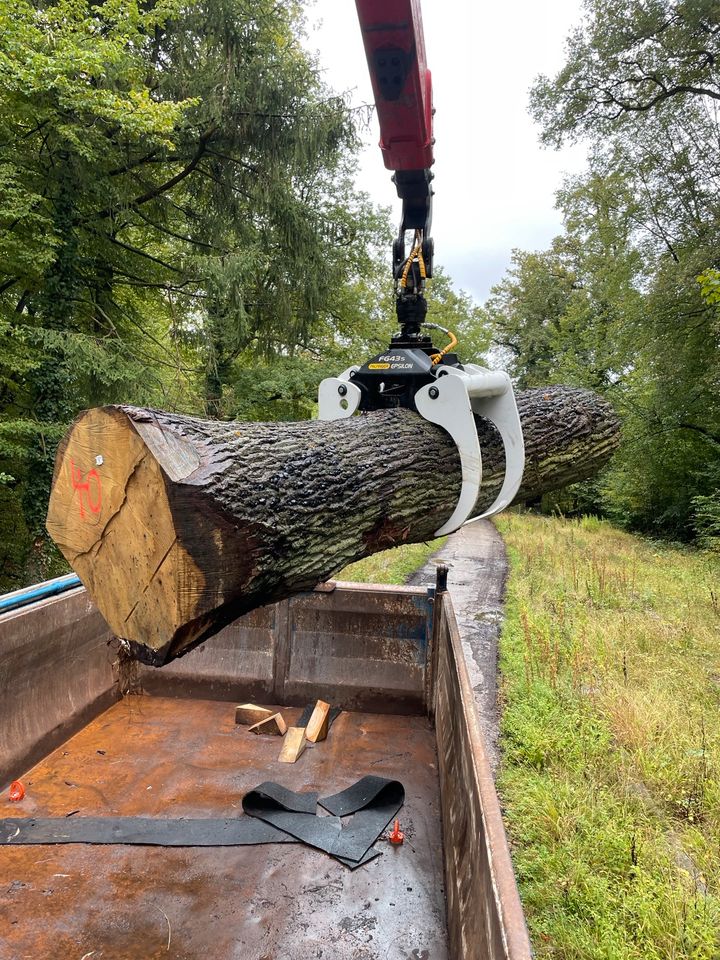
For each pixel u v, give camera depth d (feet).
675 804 11.42
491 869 4.09
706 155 44.01
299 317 44.04
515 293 104.42
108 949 6.13
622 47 43.34
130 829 7.75
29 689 9.28
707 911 8.60
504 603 25.82
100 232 33.12
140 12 32.24
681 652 19.27
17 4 23.29
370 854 7.54
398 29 7.30
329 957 6.14
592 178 51.60
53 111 27.25
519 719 14.26
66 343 28.50
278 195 38.96
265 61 36.60
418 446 8.35
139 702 11.41
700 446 48.85
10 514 32.01
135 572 5.58
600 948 8.01
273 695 11.60
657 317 43.83
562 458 11.38
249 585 5.64
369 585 11.67
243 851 7.54
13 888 6.82
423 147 8.86
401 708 11.40
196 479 5.27
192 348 40.60
